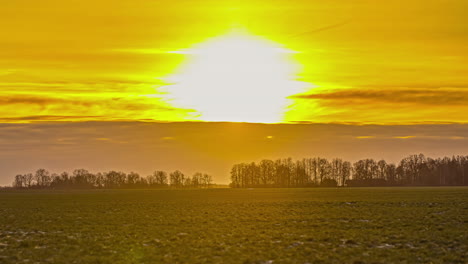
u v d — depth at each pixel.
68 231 45.19
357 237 39.38
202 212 64.75
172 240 38.72
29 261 30.70
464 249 33.78
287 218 55.12
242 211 65.69
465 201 79.50
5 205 86.06
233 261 30.12
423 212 60.16
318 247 35.03
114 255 32.44
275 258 31.00
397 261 29.80
